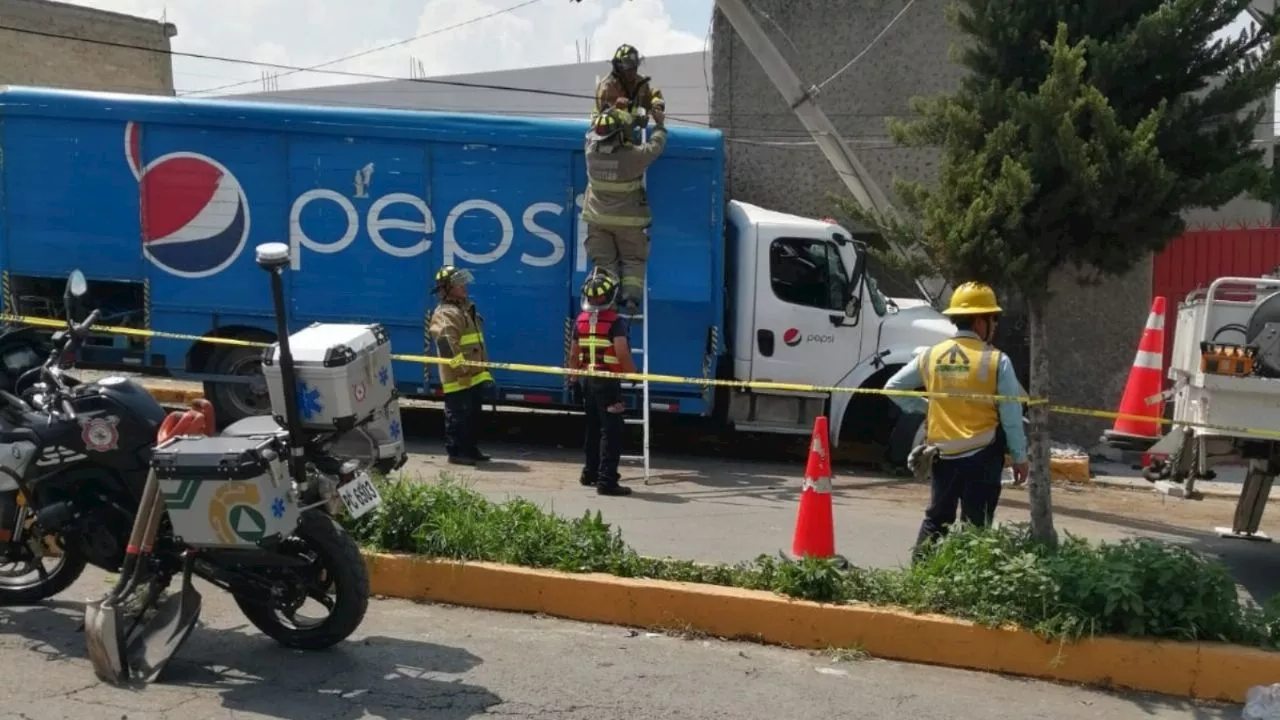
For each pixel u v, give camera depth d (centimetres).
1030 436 608
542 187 1042
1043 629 516
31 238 1053
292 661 498
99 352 1066
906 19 1345
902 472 1068
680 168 1031
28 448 496
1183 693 505
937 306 1195
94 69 2623
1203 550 828
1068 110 896
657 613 566
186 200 1045
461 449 982
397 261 1052
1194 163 934
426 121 1041
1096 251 958
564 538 612
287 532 466
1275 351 674
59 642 508
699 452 1153
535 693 473
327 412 488
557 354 1052
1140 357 978
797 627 550
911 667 531
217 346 1059
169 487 462
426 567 595
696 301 1020
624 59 976
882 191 1365
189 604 484
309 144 1044
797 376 1058
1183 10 885
